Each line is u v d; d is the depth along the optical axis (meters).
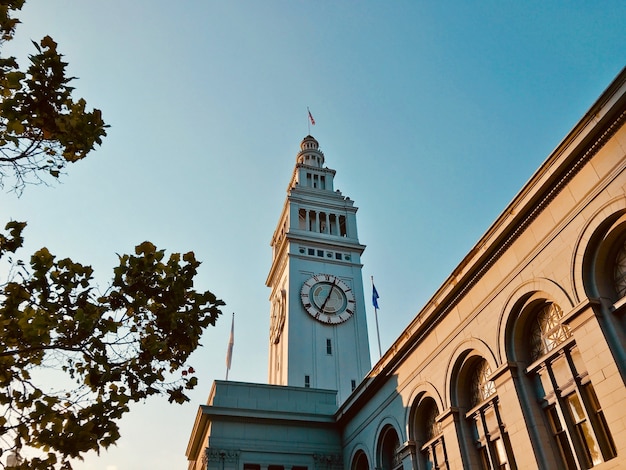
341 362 53.84
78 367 10.59
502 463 22.05
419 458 27.80
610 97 17.69
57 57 10.35
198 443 42.12
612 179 17.88
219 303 11.83
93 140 10.88
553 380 19.91
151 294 11.05
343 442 38.69
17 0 10.23
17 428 9.56
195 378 11.39
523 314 21.59
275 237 71.56
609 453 17.23
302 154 76.31
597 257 18.39
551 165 20.03
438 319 27.03
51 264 10.32
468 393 25.28
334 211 66.19
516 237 22.12
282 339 56.81
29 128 10.39
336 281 58.81
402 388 30.23
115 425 10.11
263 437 37.88
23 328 9.33
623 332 17.31
